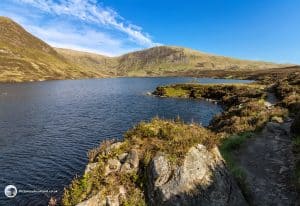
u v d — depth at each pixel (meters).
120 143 18.47
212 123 43.06
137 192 15.32
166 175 14.87
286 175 17.06
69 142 43.47
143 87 173.62
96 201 15.22
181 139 16.50
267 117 31.83
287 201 14.41
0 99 97.44
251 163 19.41
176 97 110.44
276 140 23.83
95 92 134.38
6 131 50.50
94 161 18.28
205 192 14.11
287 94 60.00
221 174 15.15
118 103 92.25
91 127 54.41
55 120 61.44
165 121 20.27
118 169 16.73
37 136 47.09
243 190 15.50
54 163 34.06
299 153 19.64
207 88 109.75
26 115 67.38
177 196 13.93
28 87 157.00
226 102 87.38
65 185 27.84
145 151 16.88
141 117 66.00
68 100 99.62
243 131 27.72
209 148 16.36
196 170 14.77
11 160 35.16
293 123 25.42
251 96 76.50
